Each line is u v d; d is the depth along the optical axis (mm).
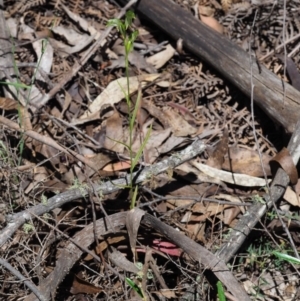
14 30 1641
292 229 1476
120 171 1492
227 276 1336
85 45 1630
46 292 1335
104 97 1577
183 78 1620
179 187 1490
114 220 1386
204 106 1596
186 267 1396
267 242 1469
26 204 1413
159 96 1599
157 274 1375
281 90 1518
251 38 1614
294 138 1457
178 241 1362
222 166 1520
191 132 1546
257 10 1624
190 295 1371
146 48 1649
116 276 1396
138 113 1561
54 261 1403
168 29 1628
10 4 1675
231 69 1560
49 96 1559
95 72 1614
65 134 1517
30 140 1509
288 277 1464
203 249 1350
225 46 1570
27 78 1590
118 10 1685
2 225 1415
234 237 1408
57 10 1673
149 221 1383
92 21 1671
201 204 1472
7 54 1596
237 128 1571
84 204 1445
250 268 1462
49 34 1642
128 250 1418
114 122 1543
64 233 1383
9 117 1543
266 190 1454
